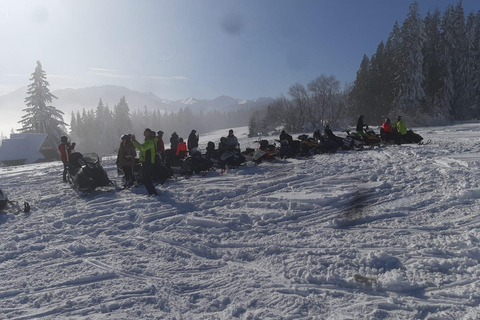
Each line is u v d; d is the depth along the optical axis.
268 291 3.76
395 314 3.21
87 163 8.84
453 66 45.78
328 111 57.75
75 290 3.92
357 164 10.96
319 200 7.04
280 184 8.79
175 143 13.29
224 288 3.88
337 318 3.18
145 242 5.42
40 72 41.62
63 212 7.29
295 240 5.21
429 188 7.38
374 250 4.64
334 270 4.14
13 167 18.84
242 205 7.29
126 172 9.57
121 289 3.91
